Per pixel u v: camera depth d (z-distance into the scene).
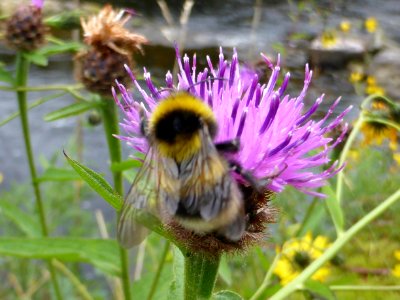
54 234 0.21
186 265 0.08
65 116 0.12
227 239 0.08
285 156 0.08
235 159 0.07
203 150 0.07
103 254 0.12
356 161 0.17
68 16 0.13
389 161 0.18
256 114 0.08
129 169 0.12
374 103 0.13
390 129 0.16
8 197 0.20
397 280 0.15
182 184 0.07
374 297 0.15
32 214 0.19
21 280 0.18
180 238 0.08
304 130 0.08
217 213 0.07
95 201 0.24
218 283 0.15
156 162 0.07
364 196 0.17
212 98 0.08
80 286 0.15
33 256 0.11
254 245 0.08
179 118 0.07
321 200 0.13
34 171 0.14
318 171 0.11
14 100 0.35
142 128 0.08
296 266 0.13
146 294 0.13
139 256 0.15
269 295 0.11
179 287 0.09
